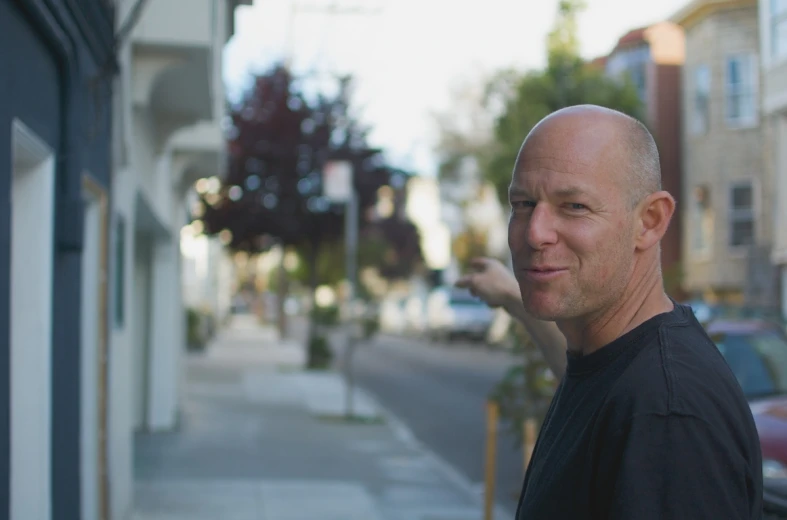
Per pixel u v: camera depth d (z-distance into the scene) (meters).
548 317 2.04
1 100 4.07
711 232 29.58
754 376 8.23
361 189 24.14
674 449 1.73
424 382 23.44
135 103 8.23
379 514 9.14
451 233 49.53
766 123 26.73
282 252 28.58
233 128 23.39
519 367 6.78
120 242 7.94
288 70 23.75
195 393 19.30
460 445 13.93
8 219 4.20
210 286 42.03
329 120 24.00
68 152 5.42
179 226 15.57
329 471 11.32
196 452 12.37
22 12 4.46
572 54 24.52
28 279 5.05
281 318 39.34
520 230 2.09
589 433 1.90
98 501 6.69
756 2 28.62
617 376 1.93
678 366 1.84
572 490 1.91
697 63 29.92
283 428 14.83
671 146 30.73
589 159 2.01
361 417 16.31
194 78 8.93
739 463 1.75
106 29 6.47
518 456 12.98
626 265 2.04
